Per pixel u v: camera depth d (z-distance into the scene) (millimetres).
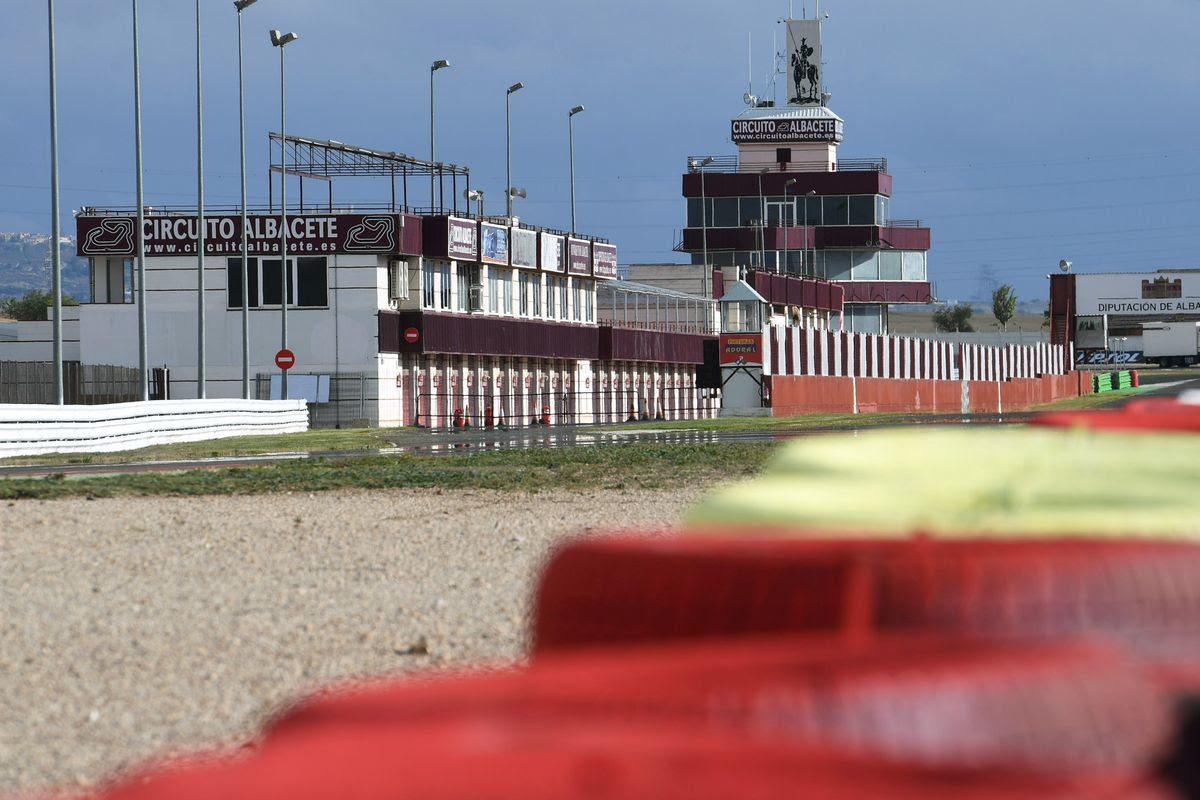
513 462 118375
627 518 72125
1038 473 13281
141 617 42000
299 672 33562
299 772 6523
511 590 47031
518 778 6512
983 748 7320
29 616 42281
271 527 68312
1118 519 11453
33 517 73688
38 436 144250
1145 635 9516
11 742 26969
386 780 6438
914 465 13734
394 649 36406
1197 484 12875
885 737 7316
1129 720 7613
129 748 26422
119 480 97000
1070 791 7164
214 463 130375
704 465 111688
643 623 10383
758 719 7336
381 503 82375
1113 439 15039
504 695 7699
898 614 9469
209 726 28078
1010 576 9516
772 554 9828
